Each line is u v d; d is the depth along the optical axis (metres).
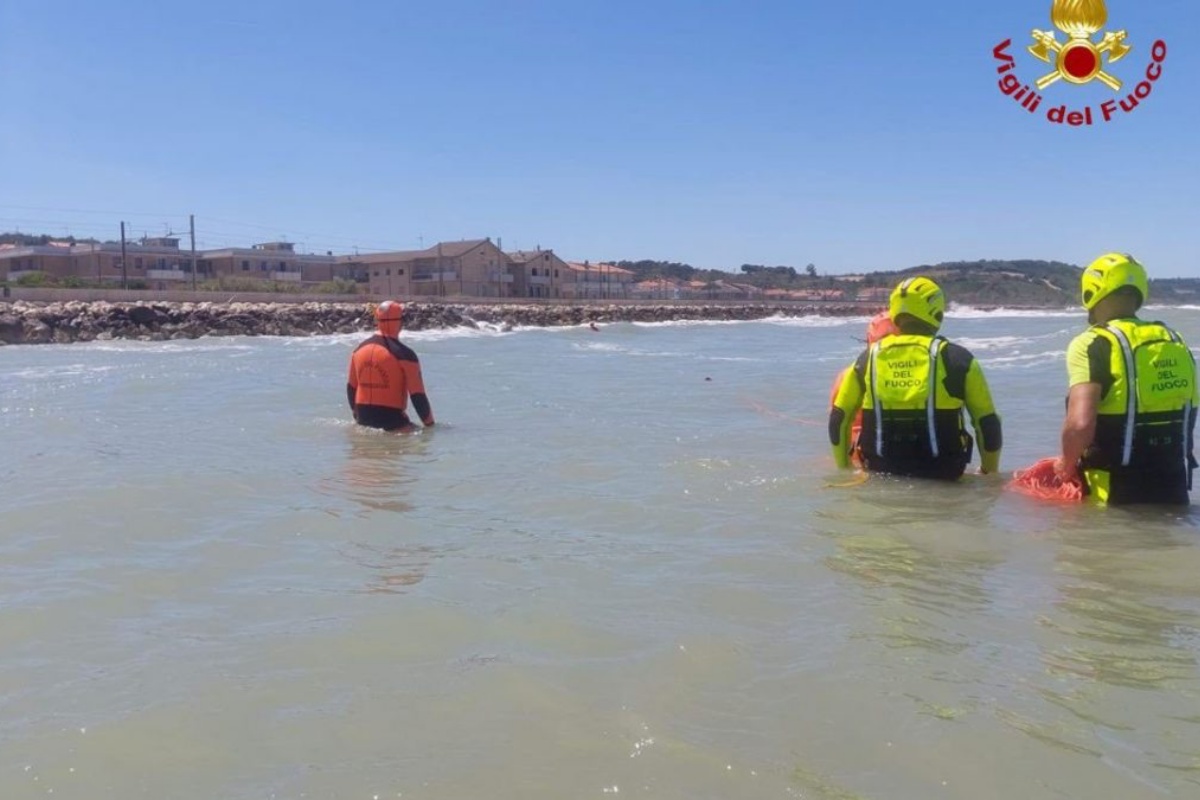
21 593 3.78
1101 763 2.30
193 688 2.82
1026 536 4.49
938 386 5.79
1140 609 3.42
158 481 6.16
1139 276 5.14
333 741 2.47
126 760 2.39
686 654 3.03
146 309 37.19
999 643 3.09
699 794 2.19
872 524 4.79
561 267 110.44
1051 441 7.79
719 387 13.91
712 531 4.72
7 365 19.91
